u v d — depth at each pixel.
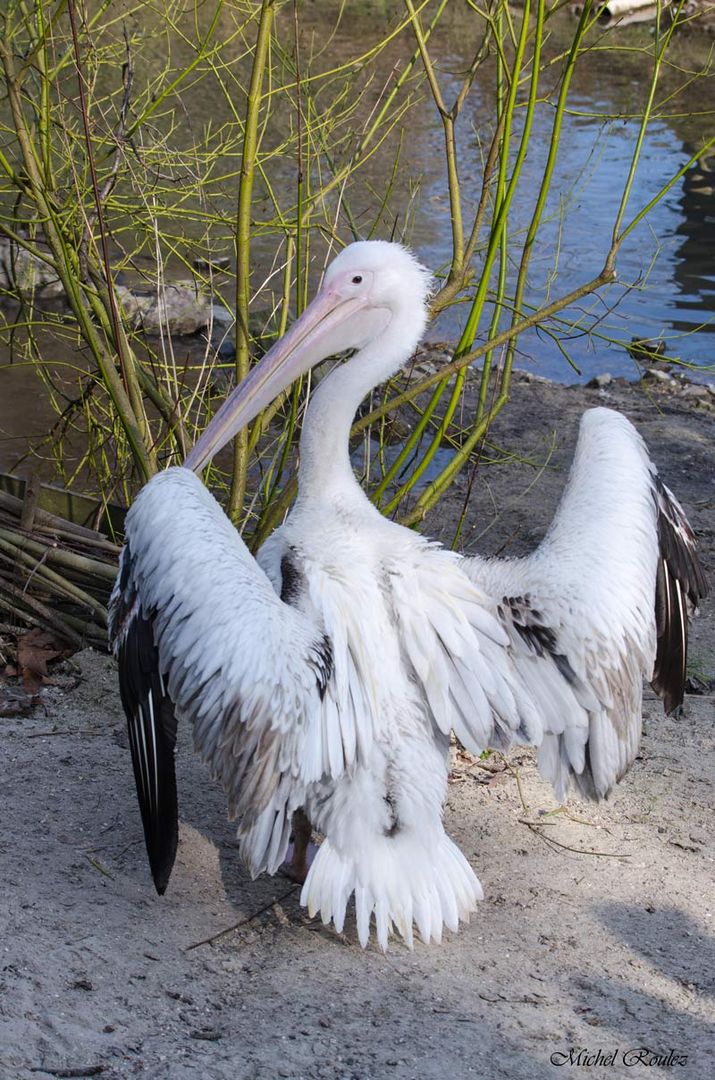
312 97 5.89
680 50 20.23
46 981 3.00
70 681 4.82
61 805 3.93
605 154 14.44
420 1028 2.99
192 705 3.12
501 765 4.59
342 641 3.29
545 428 8.34
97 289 5.17
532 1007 3.14
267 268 10.43
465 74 4.76
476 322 4.68
